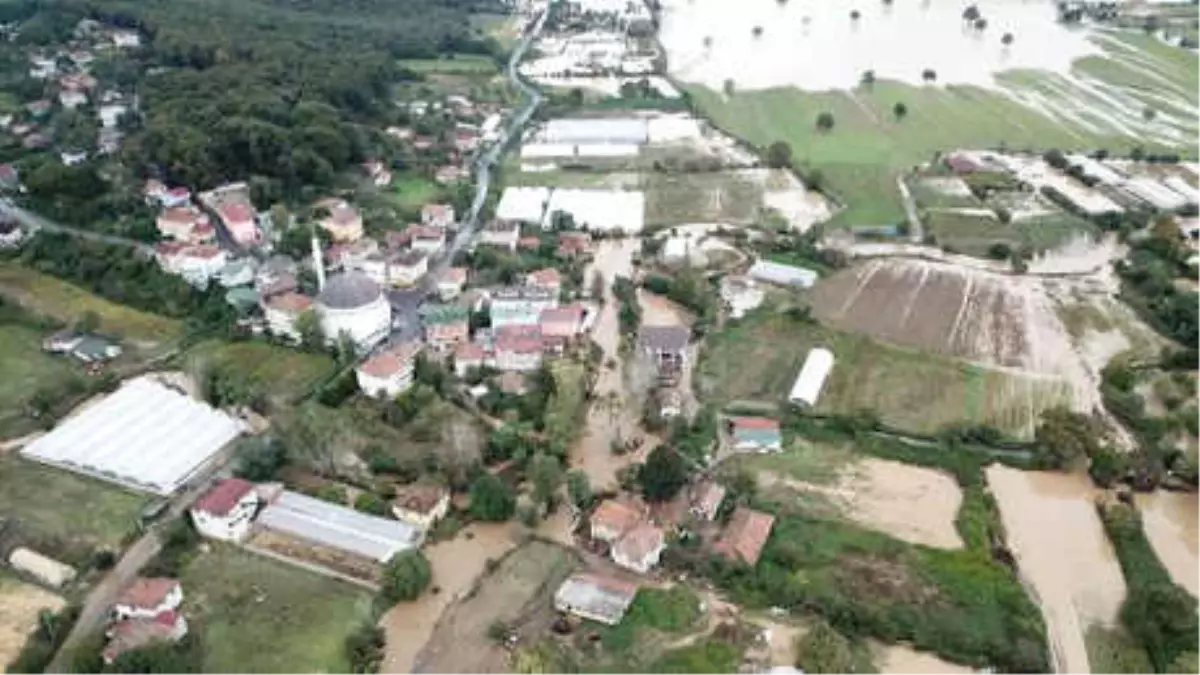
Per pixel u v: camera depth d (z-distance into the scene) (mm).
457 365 170375
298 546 131875
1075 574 128750
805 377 168625
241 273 199375
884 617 118812
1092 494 144000
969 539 132375
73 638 117250
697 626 118688
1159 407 163125
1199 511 140500
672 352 173625
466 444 147125
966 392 167500
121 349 178625
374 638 116375
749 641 116062
